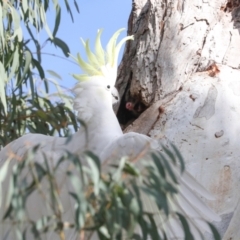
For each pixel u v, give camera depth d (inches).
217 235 262.4
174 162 260.4
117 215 237.6
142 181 248.8
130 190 252.8
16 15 394.6
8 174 325.4
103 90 337.1
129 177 266.4
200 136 387.5
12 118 375.9
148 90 411.8
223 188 375.6
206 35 422.0
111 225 237.5
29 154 245.0
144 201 298.5
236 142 388.5
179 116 394.6
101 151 317.4
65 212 317.1
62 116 386.3
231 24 428.5
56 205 268.2
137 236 253.9
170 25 422.0
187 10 425.1
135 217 239.5
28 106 413.7
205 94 401.4
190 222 293.4
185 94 402.9
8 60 394.9
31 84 388.5
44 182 308.7
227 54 420.5
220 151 383.9
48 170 244.7
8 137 399.5
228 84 407.2
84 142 324.5
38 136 334.0
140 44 424.5
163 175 248.7
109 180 244.5
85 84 338.0
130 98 420.8
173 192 246.4
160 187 244.5
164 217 294.5
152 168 249.8
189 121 392.2
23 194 236.7
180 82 410.3
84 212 229.9
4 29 402.6
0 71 378.9
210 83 406.3
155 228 254.1
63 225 240.7
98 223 239.5
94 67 340.8
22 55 393.4
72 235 319.0
